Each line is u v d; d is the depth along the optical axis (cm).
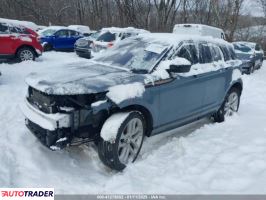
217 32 1464
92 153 468
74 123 400
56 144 396
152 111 459
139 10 2972
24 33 1374
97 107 396
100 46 1466
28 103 459
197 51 573
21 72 1133
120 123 407
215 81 602
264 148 484
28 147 476
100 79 427
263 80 1434
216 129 598
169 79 482
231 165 428
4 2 3591
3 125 573
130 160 439
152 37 562
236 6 2839
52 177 403
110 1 3234
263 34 3897
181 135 570
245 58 1683
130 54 526
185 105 531
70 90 391
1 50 1305
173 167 433
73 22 3872
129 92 418
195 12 3312
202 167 428
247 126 617
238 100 711
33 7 3697
